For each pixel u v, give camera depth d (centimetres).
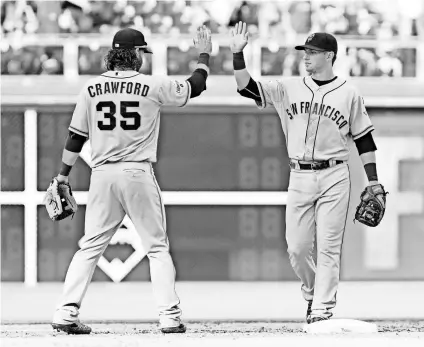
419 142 3809
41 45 3912
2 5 3994
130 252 3744
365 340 2181
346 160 2514
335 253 2509
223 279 3803
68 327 2316
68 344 2150
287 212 2545
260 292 3672
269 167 3797
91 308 3381
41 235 3762
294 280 3812
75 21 4031
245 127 3794
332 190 2488
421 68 3894
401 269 3803
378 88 3794
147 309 3384
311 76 2520
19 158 3762
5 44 3947
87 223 2358
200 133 3788
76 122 2355
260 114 3788
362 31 4072
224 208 3816
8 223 3781
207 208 3809
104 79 2336
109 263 3731
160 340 2158
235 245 3809
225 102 3759
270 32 4097
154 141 2356
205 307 3403
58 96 3759
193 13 4066
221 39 3972
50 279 3762
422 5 4022
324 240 2495
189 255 3809
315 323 2431
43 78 3788
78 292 2330
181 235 3806
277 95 2519
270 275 3809
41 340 2161
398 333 2334
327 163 2486
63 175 2409
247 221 3819
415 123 3812
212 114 3784
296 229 2536
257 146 3794
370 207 2503
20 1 3994
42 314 3234
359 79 3850
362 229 3791
